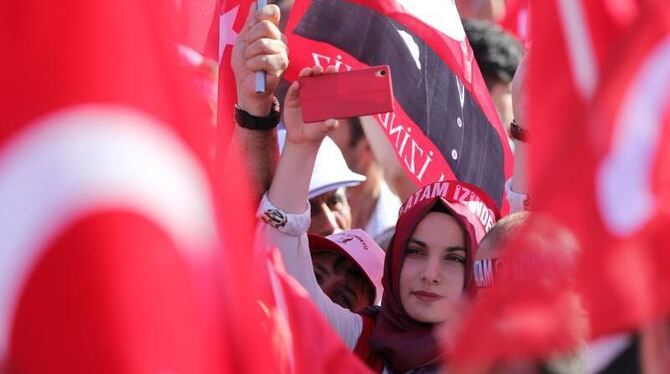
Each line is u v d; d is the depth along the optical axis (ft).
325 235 26.96
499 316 12.89
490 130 28.02
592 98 13.33
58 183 11.35
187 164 11.82
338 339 15.75
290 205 22.74
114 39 11.53
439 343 21.94
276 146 23.39
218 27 24.89
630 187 13.03
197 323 11.64
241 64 23.13
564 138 13.30
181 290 11.60
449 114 27.37
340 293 25.07
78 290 11.28
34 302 11.25
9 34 11.38
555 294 12.89
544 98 13.50
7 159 11.34
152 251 11.49
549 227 13.02
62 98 11.39
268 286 15.87
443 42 27.27
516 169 25.00
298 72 26.09
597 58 13.39
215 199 12.00
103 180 11.43
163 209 11.61
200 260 11.77
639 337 12.96
